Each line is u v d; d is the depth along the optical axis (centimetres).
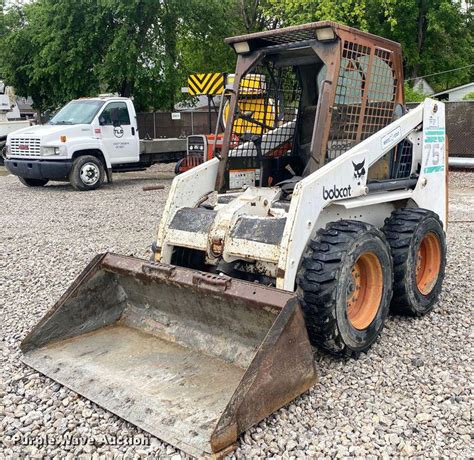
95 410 364
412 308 502
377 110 513
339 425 347
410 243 488
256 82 522
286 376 347
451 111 1697
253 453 319
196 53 2281
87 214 1055
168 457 316
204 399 360
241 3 2638
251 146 530
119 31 1773
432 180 559
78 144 1344
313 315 397
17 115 2134
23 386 397
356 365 421
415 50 2883
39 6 1917
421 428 344
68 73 1853
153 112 2242
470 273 651
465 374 409
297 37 477
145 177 1720
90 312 461
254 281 436
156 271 418
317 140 450
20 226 954
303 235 403
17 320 525
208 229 439
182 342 432
